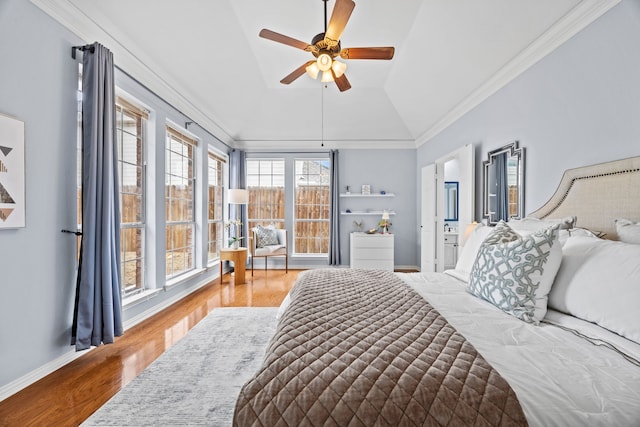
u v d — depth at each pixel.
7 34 1.72
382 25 3.16
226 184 5.55
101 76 2.21
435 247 4.82
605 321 1.13
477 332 1.20
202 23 2.89
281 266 5.88
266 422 0.78
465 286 2.00
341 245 5.87
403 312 1.39
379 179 5.83
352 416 0.77
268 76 4.36
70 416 1.57
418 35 3.21
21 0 1.79
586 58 2.04
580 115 2.09
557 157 2.30
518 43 2.52
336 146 5.82
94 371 2.02
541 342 1.11
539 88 2.49
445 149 4.50
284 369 0.91
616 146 1.83
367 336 1.11
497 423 0.74
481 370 0.87
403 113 5.03
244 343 2.46
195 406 1.64
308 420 0.77
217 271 5.06
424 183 5.15
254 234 5.29
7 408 1.63
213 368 2.05
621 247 1.24
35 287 1.90
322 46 2.45
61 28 2.06
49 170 1.98
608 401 0.78
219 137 5.04
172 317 3.11
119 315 2.36
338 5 1.99
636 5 1.70
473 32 2.73
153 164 3.20
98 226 2.19
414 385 0.82
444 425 0.75
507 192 2.91
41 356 1.93
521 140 2.72
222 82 3.92
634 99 1.73
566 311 1.32
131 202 3.01
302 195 5.95
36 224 1.90
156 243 3.23
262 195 5.94
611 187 1.81
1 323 1.71
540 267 1.38
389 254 5.36
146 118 3.14
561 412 0.76
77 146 2.20
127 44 2.60
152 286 3.20
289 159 5.85
